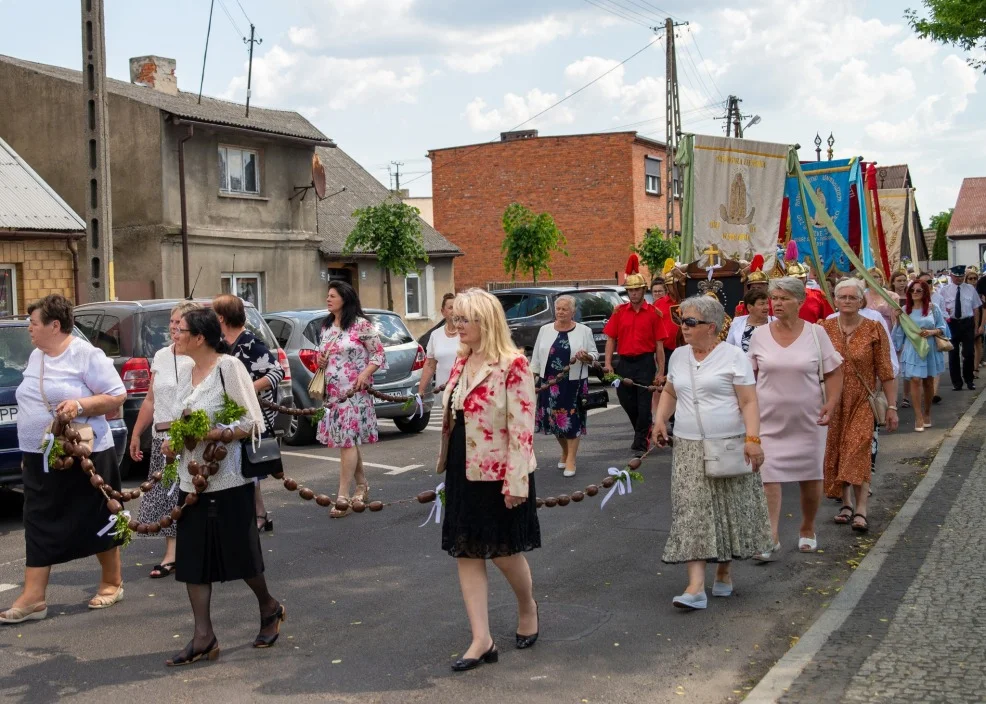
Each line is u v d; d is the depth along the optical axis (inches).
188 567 205.6
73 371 236.1
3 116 963.3
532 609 212.5
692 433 234.2
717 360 235.1
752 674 196.4
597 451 473.1
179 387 212.1
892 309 544.7
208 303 444.1
